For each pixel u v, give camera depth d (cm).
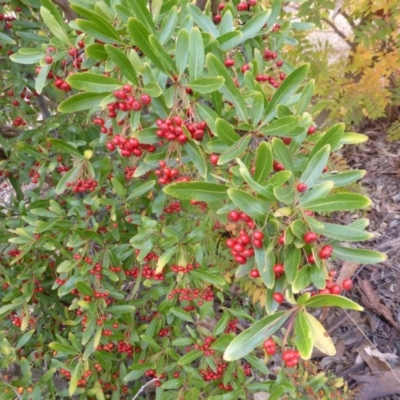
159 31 49
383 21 128
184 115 44
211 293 66
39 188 77
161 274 63
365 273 123
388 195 147
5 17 68
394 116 175
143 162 48
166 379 71
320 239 42
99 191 66
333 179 40
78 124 75
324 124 148
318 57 132
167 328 73
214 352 64
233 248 39
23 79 72
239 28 55
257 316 94
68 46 51
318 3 120
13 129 80
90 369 70
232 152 40
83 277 63
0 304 76
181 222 66
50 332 80
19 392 54
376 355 101
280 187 36
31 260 73
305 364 83
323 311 113
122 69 42
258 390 66
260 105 40
